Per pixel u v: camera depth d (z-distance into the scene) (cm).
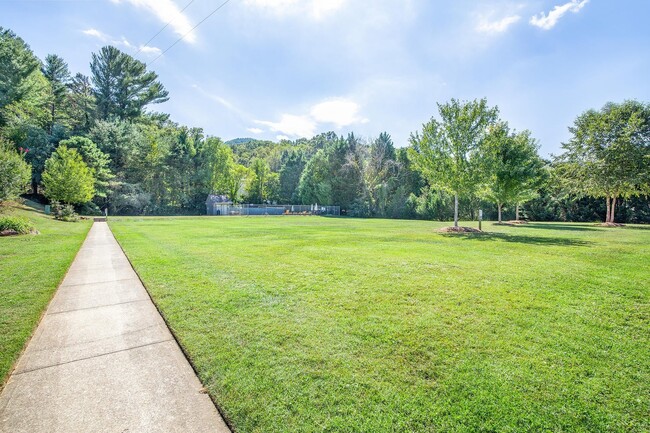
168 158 5031
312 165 5275
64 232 1489
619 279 602
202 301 466
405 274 639
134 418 217
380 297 489
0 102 2989
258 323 386
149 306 454
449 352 315
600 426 211
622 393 249
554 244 1116
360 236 1391
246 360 296
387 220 3275
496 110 1565
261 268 689
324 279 597
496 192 2077
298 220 3027
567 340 345
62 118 4347
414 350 319
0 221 1259
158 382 263
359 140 5044
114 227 1905
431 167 1667
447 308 443
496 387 256
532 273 650
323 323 387
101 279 605
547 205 3369
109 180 4003
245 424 213
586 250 962
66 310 434
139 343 336
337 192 5028
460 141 1589
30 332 353
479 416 221
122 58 4647
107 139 4038
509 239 1290
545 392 250
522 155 1962
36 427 205
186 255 847
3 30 3069
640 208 3005
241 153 10338
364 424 212
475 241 1210
